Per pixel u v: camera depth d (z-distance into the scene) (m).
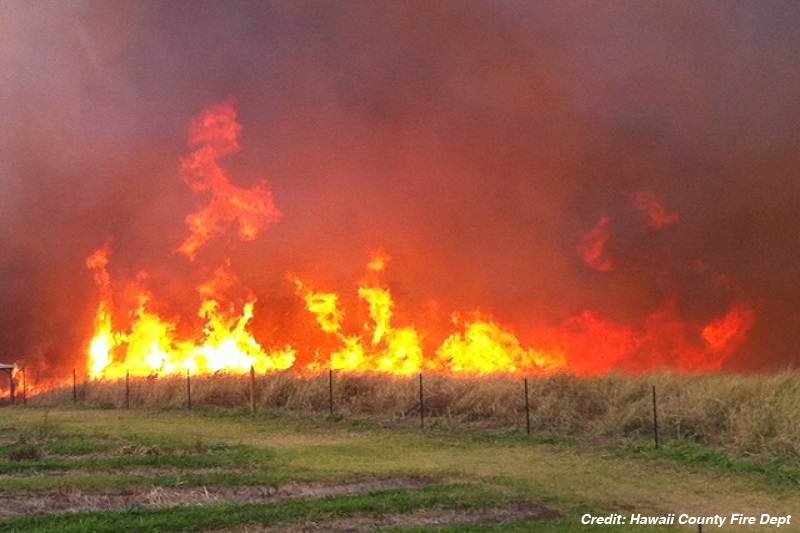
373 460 14.69
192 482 11.68
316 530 9.65
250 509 10.28
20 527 9.28
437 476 13.05
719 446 15.06
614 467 14.22
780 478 13.03
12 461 13.45
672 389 17.75
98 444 15.39
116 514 9.87
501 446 16.42
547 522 10.34
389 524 10.04
